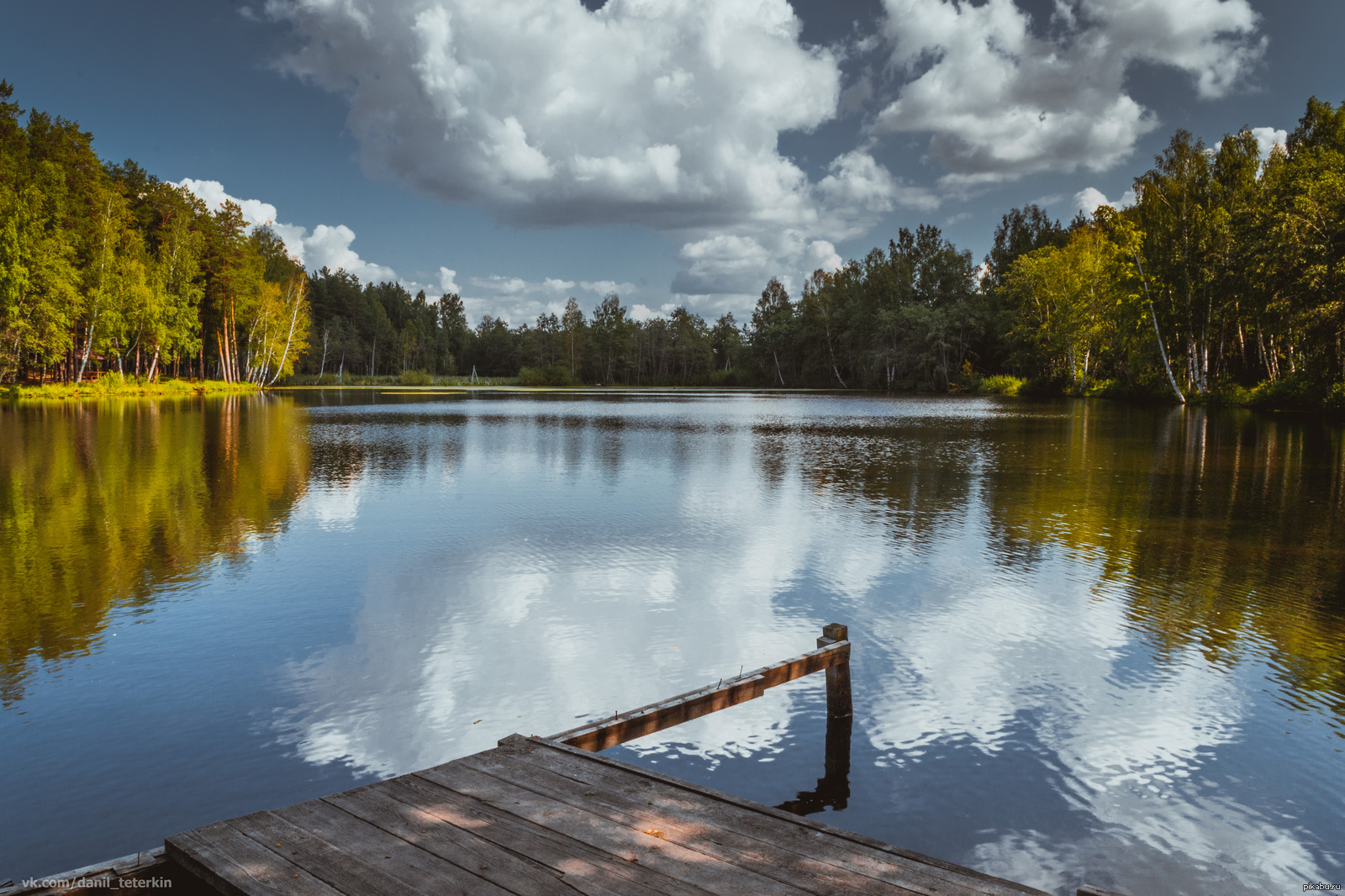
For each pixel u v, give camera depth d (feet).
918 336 299.79
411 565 35.78
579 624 27.84
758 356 442.09
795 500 53.36
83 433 97.86
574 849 11.50
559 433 107.86
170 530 43.14
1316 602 30.78
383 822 12.40
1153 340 188.85
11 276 152.15
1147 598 31.17
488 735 19.31
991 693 22.25
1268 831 15.52
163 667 23.73
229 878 10.66
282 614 28.71
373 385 391.65
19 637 26.25
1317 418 127.34
